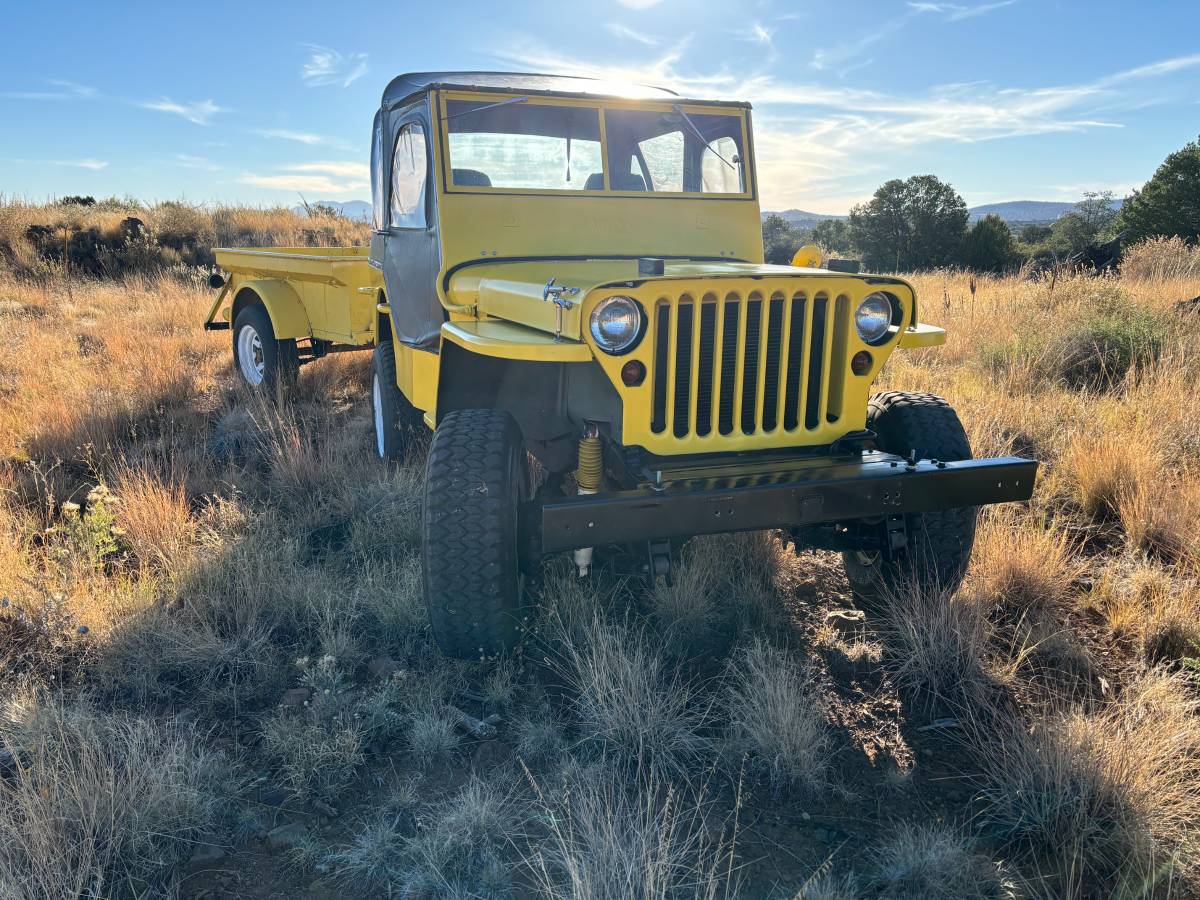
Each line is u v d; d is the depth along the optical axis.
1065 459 5.14
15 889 2.09
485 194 4.16
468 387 3.76
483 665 3.24
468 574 2.95
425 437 5.46
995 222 64.12
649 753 2.75
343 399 7.64
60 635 3.34
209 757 2.69
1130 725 2.70
